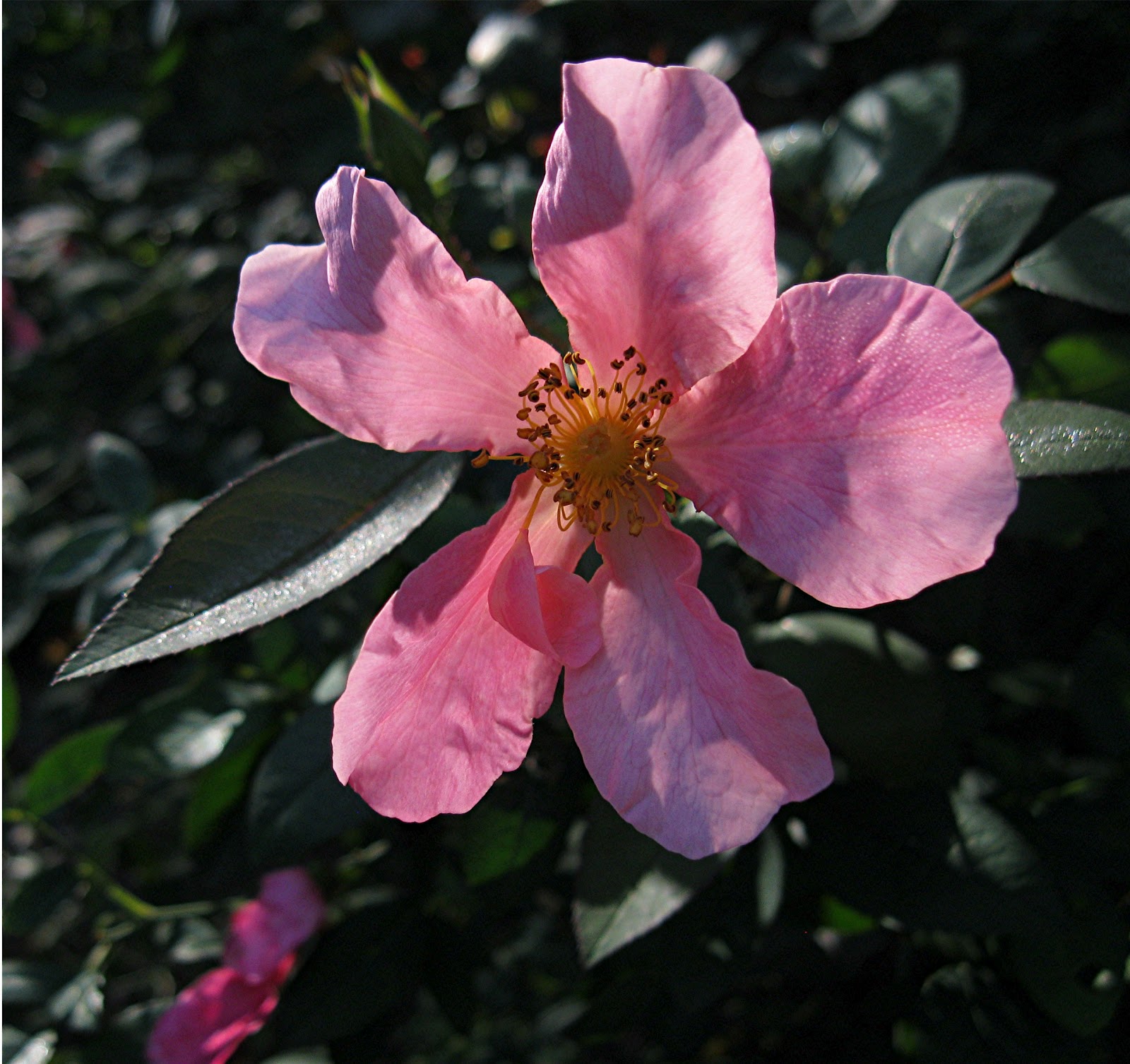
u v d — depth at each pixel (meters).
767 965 0.17
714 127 0.10
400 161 0.14
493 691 0.11
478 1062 0.24
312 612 0.17
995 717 0.18
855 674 0.13
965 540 0.10
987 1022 0.15
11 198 0.34
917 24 0.22
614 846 0.13
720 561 0.13
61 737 0.35
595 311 0.11
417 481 0.12
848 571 0.11
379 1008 0.17
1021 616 0.18
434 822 0.17
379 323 0.11
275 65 0.25
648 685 0.11
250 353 0.11
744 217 0.10
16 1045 0.18
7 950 0.25
